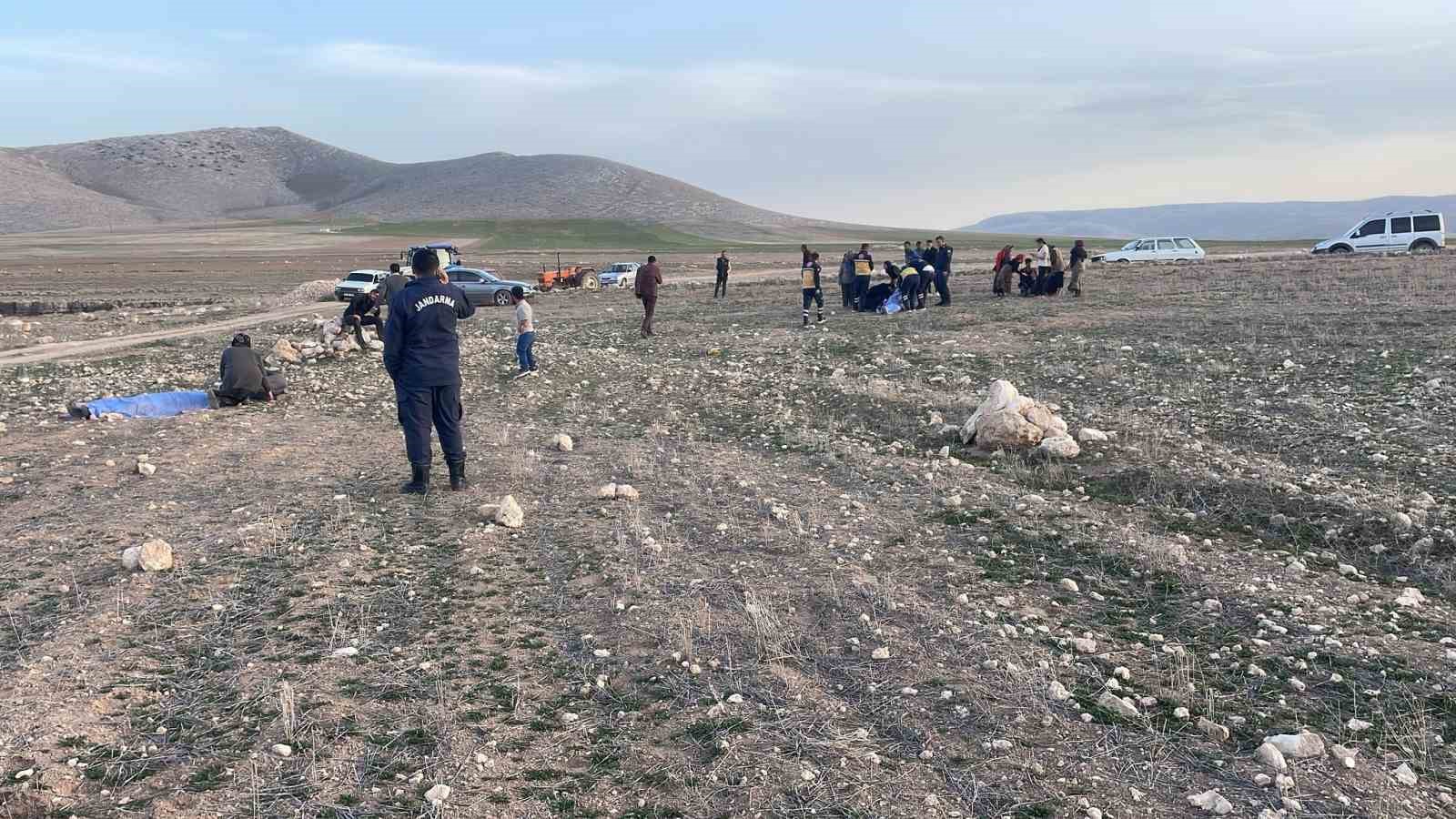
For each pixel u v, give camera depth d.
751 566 5.73
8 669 4.23
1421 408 9.65
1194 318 18.28
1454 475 7.40
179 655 4.45
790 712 3.96
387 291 16.56
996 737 3.76
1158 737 3.77
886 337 18.16
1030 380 12.96
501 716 3.92
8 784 3.32
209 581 5.40
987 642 4.62
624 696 4.12
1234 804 3.32
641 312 27.86
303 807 3.25
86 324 25.09
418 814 3.23
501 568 5.73
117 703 3.96
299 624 4.83
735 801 3.34
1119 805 3.32
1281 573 5.63
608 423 10.80
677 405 11.85
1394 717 3.93
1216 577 5.52
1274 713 3.98
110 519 6.63
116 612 4.91
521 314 14.05
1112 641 4.70
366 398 12.30
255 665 4.32
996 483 7.82
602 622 4.90
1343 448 8.44
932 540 6.30
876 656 4.46
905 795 3.37
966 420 9.91
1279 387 11.35
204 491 7.44
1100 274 34.19
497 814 3.24
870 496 7.43
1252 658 4.50
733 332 20.69
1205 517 6.84
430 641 4.66
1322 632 4.74
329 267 74.12
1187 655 4.49
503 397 12.58
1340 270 28.34
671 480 7.92
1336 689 4.18
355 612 5.00
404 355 7.27
